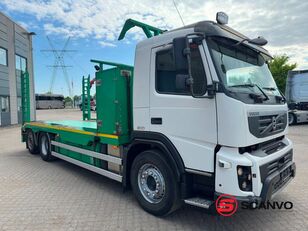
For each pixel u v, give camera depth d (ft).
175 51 11.09
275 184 11.68
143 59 13.98
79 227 12.87
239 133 10.66
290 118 61.05
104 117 16.99
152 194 14.17
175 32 12.55
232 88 11.39
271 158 11.66
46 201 16.24
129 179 15.69
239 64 12.54
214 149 11.43
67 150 23.40
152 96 13.55
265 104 12.21
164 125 13.09
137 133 14.42
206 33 11.38
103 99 16.93
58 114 118.62
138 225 13.03
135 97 14.47
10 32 74.28
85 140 19.39
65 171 23.43
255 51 14.11
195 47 11.57
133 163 14.94
